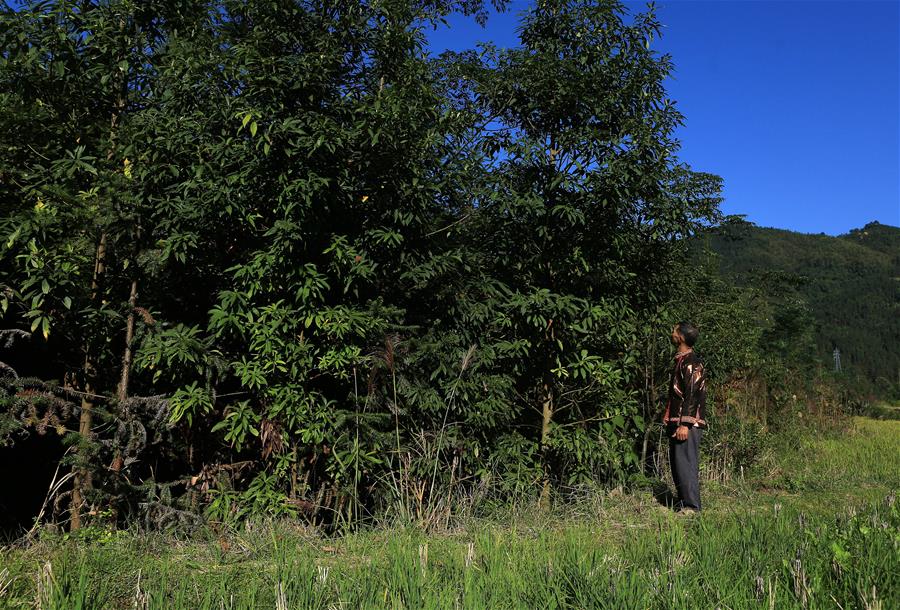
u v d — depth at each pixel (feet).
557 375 22.75
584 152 21.57
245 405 17.28
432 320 21.13
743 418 31.24
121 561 13.25
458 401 20.15
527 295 21.56
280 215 17.67
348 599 10.76
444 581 11.89
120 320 17.11
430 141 18.39
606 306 21.56
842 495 24.77
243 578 12.59
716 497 24.02
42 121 16.69
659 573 11.72
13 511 17.61
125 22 17.56
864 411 55.67
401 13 19.42
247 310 17.46
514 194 20.67
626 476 23.94
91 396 16.48
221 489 17.40
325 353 17.89
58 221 15.53
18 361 17.71
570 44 22.76
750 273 47.14
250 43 17.28
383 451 18.90
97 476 16.12
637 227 22.86
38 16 16.05
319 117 16.96
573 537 15.48
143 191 17.08
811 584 10.94
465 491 20.24
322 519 18.43
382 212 19.49
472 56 24.67
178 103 17.61
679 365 21.04
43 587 10.17
